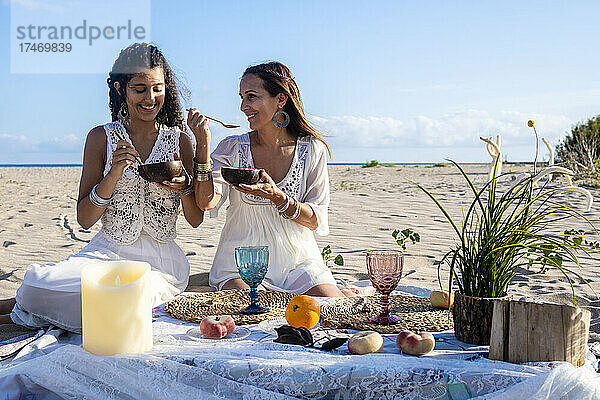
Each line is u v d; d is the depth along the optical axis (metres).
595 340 2.62
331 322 2.13
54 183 17.94
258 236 3.19
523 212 2.09
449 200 10.40
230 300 2.50
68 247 5.65
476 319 1.92
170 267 3.08
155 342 1.92
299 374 1.68
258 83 3.16
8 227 7.12
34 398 1.77
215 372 1.71
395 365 1.68
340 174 23.20
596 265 4.57
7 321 2.80
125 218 3.00
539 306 1.69
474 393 1.63
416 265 4.70
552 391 1.54
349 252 5.36
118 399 1.71
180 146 3.22
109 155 3.04
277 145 3.30
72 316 2.49
